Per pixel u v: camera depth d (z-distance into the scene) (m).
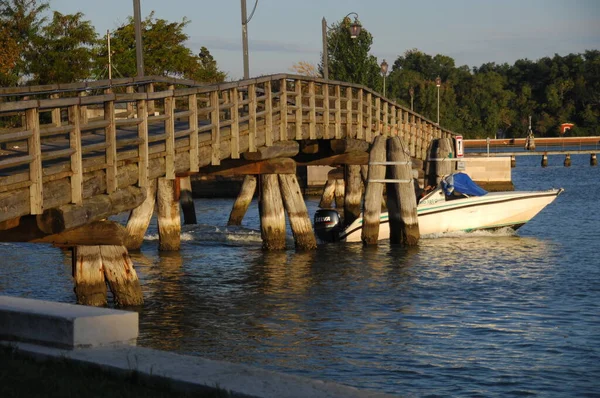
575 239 35.31
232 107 24.08
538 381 14.36
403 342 17.08
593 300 21.62
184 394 8.72
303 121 29.73
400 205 32.75
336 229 33.66
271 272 26.42
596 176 93.62
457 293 22.69
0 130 21.44
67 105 15.34
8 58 53.03
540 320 19.22
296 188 31.39
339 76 89.19
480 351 16.38
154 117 19.09
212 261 28.89
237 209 40.78
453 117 194.25
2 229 15.30
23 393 8.78
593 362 15.55
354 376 14.63
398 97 185.75
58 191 15.42
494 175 69.25
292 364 15.37
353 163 35.34
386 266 27.61
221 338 17.39
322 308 20.69
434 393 13.68
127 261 19.56
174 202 31.23
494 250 31.69
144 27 73.81
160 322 18.84
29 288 23.69
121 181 17.73
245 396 8.42
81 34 57.75
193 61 75.12
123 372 9.32
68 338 10.21
